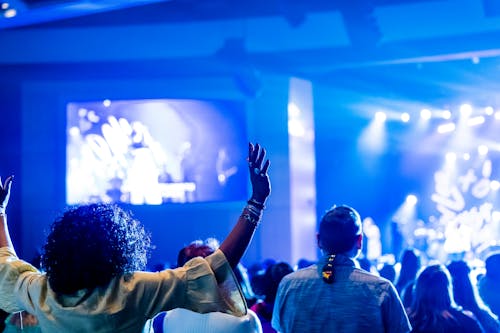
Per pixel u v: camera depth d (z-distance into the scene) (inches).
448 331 148.9
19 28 507.8
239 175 510.9
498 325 181.2
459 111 589.3
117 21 504.1
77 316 73.6
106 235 75.2
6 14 330.6
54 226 77.5
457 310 151.8
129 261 76.3
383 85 562.3
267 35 483.8
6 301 81.1
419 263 219.5
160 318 146.1
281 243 513.7
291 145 520.7
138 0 335.0
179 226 519.8
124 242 76.5
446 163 617.9
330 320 116.5
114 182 508.7
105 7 339.0
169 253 517.0
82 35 506.9
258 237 514.9
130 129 511.5
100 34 506.3
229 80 520.1
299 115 534.6
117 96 523.8
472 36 441.7
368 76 547.2
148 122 511.5
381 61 454.6
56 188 516.1
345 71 543.2
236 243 79.4
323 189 632.4
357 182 629.3
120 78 506.0
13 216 513.7
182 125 512.4
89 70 505.7
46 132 521.0
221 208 508.7
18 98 522.9
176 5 493.4
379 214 632.4
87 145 512.7
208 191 510.0
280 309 122.6
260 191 81.4
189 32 498.9
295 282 120.6
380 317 114.7
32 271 83.0
